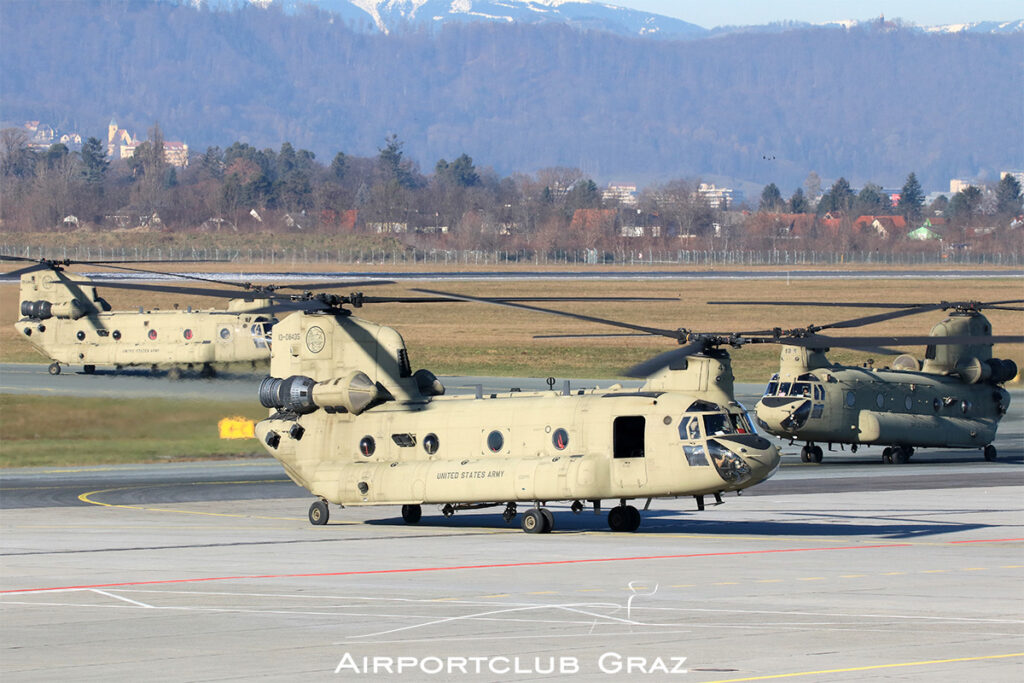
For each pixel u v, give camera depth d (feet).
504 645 188.14
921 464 527.81
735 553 284.00
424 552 287.48
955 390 545.44
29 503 395.34
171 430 599.98
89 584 244.01
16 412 623.36
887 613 210.59
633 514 329.31
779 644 187.11
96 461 515.91
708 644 187.62
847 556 278.46
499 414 330.13
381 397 346.74
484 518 366.43
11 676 172.76
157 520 355.77
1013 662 175.42
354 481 341.21
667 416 309.83
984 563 267.80
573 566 264.52
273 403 355.97
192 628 202.49
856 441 518.78
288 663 178.81
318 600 225.56
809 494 416.05
